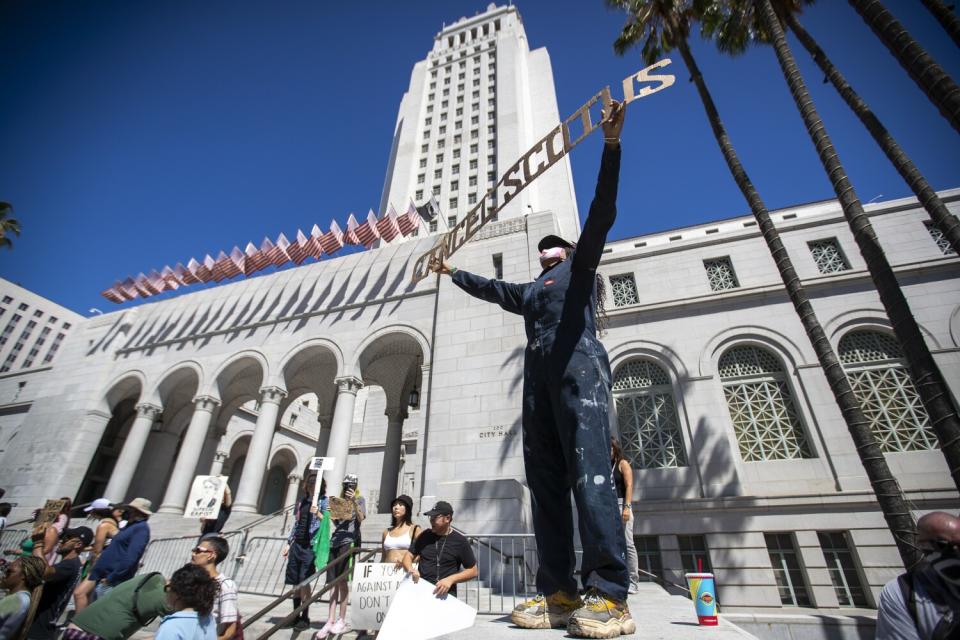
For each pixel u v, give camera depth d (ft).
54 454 64.39
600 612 6.99
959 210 49.90
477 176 166.61
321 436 69.97
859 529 39.04
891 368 44.80
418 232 87.66
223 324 66.64
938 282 46.39
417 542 16.21
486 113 182.80
